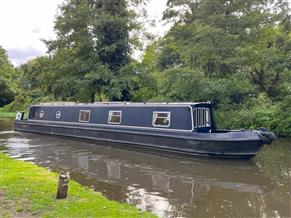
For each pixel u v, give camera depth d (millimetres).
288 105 18406
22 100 47312
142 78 23750
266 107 19672
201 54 19578
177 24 24359
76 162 12445
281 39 21625
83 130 18219
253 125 18750
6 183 7797
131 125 15906
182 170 11234
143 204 7676
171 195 8430
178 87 19344
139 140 15297
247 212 7250
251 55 18766
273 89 21953
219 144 12508
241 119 18547
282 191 8852
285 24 21234
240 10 19359
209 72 20641
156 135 14547
